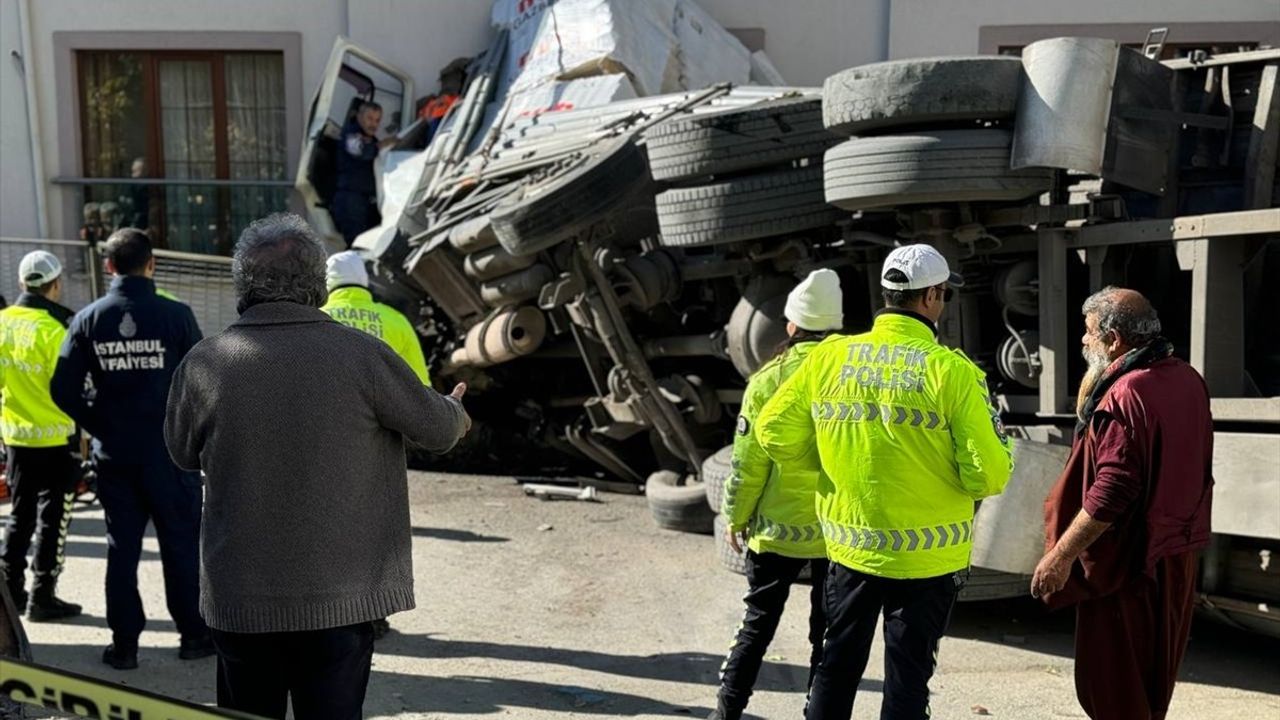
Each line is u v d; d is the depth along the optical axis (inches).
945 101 215.0
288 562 119.5
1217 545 200.2
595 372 341.1
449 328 405.4
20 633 147.8
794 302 174.2
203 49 561.0
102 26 561.0
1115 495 142.1
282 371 121.4
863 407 142.5
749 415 166.7
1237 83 236.4
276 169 569.9
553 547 289.3
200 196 566.3
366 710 185.6
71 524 318.0
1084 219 225.1
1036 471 205.6
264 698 124.2
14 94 563.5
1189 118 231.9
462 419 132.4
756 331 278.1
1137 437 142.9
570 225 298.2
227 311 470.9
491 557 279.4
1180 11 495.5
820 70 519.8
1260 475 188.5
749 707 187.9
